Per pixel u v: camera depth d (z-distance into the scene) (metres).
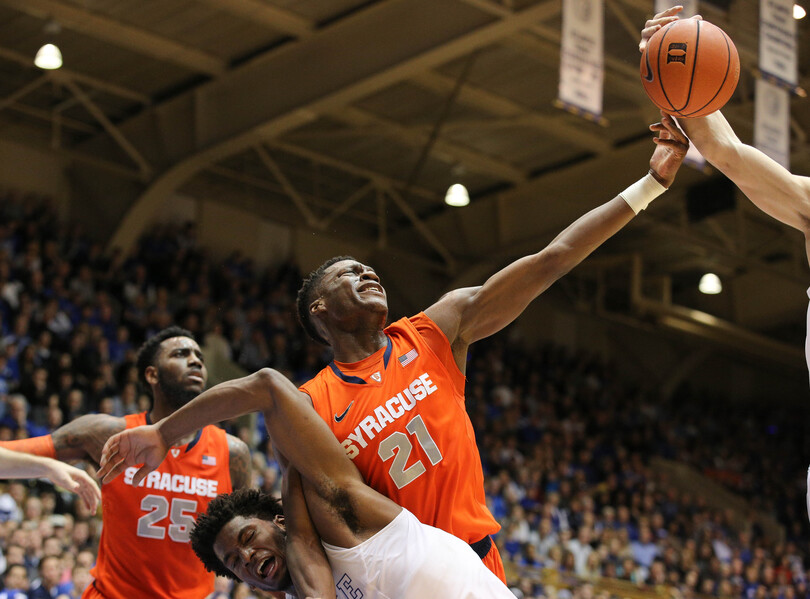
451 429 3.21
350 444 3.15
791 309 23.84
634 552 15.57
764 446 25.52
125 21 15.30
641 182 3.38
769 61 11.42
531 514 14.81
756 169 2.96
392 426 3.17
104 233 18.33
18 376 12.62
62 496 10.34
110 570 4.70
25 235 15.57
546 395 21.16
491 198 20.95
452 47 14.24
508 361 21.55
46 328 13.65
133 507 4.71
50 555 9.05
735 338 23.77
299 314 3.58
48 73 16.66
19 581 8.56
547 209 20.47
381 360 3.29
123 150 18.33
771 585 16.88
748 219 21.95
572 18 11.62
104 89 17.38
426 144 18.62
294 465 3.10
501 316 3.41
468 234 21.41
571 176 20.00
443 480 3.15
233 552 3.37
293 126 16.20
